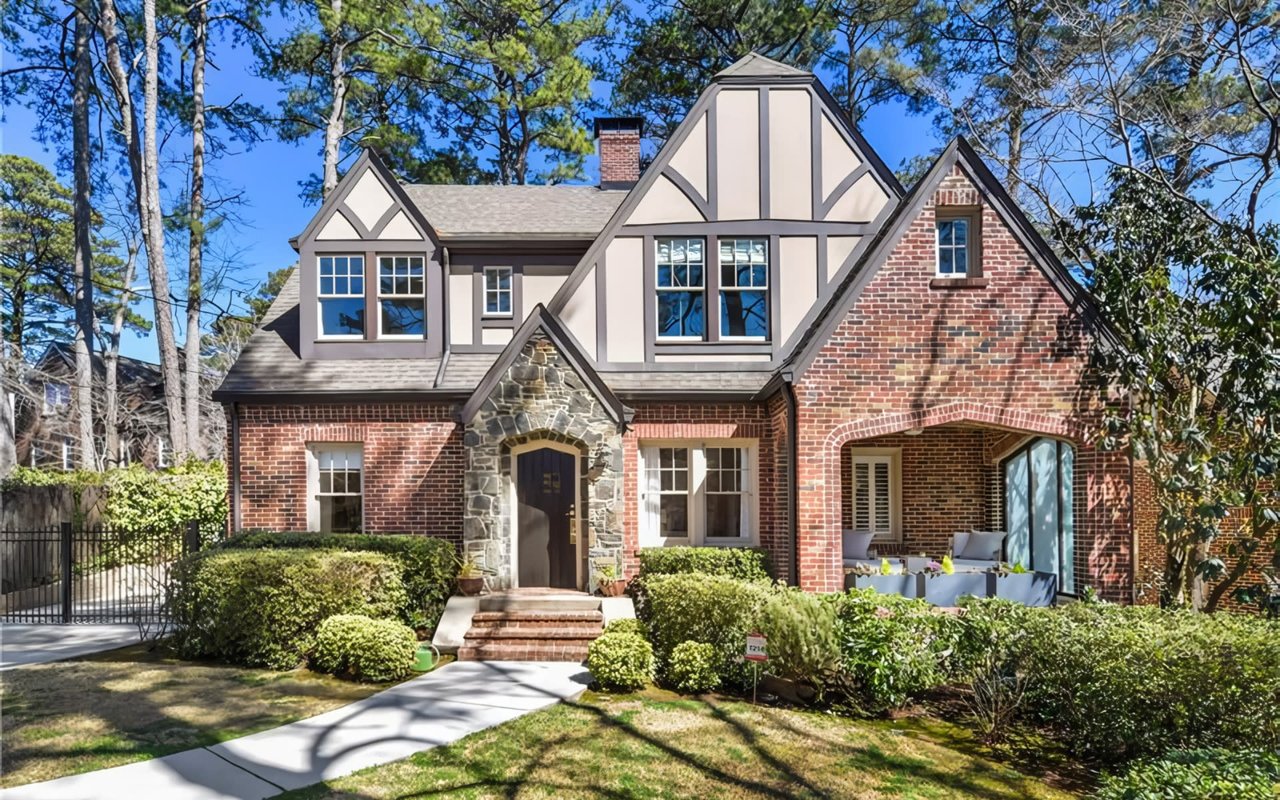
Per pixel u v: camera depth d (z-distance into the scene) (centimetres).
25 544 1373
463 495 1254
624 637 847
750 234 1294
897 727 736
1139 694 632
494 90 2634
